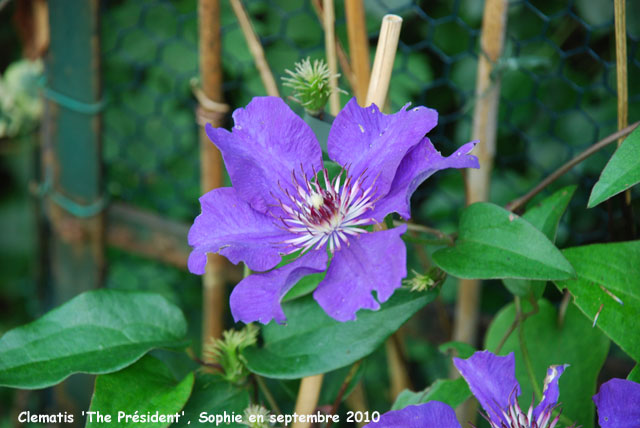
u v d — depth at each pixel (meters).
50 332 0.59
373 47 0.91
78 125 0.82
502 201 0.91
